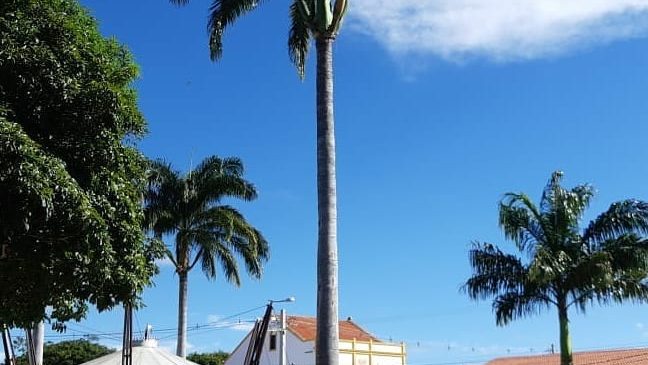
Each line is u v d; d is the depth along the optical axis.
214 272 34.78
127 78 14.76
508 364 50.34
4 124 11.66
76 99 13.27
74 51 13.52
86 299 14.73
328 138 14.98
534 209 27.98
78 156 13.45
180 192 34.41
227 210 34.62
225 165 35.16
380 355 61.00
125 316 19.42
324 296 14.08
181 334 34.25
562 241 27.62
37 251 13.31
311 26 15.91
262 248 35.72
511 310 27.56
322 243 14.33
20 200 11.91
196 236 34.38
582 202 27.81
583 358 48.25
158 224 34.03
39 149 12.16
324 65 15.50
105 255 13.26
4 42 12.77
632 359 45.69
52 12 13.73
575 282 26.69
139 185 15.09
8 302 14.62
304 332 61.53
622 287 26.59
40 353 22.47
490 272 27.92
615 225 27.28
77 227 12.75
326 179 14.70
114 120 13.67
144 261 14.68
